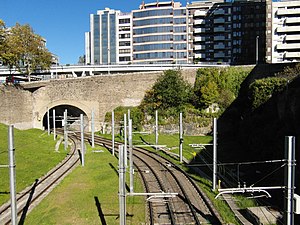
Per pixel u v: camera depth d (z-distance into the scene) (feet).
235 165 115.24
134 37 412.57
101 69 301.63
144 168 114.01
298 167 80.59
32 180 96.78
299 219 65.51
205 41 384.88
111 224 63.05
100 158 132.46
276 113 119.03
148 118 199.72
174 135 188.03
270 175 93.86
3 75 296.51
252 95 142.20
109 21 483.10
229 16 376.07
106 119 210.79
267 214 64.08
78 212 70.28
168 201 76.54
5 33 187.52
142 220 64.49
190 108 198.18
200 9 392.06
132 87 216.74
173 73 204.44
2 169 103.81
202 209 71.77
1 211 71.05
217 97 194.80
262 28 370.94
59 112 249.96
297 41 311.68
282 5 311.68
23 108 202.80
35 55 218.79
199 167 115.75
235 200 77.56
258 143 120.67
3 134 152.05
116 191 85.15
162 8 395.96
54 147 154.51
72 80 213.66
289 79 123.95
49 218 66.80
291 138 41.83
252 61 372.38
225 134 183.21
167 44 396.98
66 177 101.91
